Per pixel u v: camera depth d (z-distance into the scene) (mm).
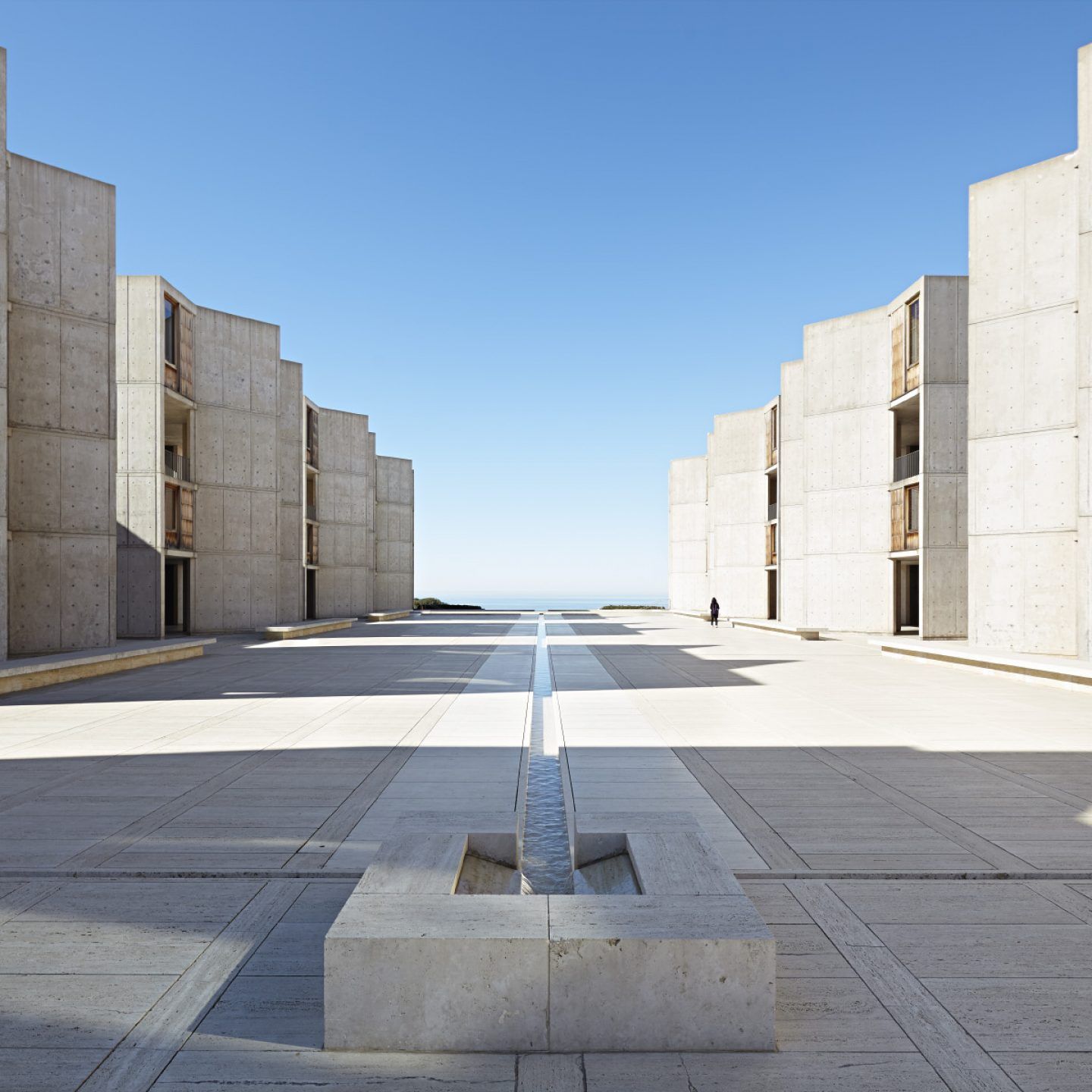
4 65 15211
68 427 18219
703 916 3234
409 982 3084
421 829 4328
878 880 4945
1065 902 4586
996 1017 3357
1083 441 16406
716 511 43125
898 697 12859
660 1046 3082
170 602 31250
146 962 3857
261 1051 3111
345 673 16016
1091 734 9680
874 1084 2898
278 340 29219
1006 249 18281
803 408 29906
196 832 5867
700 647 22781
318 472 37656
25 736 9555
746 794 6938
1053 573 17562
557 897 3422
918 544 24812
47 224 18031
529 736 9469
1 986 3627
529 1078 2916
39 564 17797
